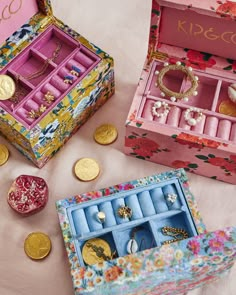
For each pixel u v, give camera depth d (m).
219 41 0.68
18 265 0.68
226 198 0.73
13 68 0.73
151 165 0.75
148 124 0.67
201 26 0.66
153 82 0.72
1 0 0.67
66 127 0.73
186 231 0.65
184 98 0.70
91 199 0.65
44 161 0.74
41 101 0.70
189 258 0.53
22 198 0.69
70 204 0.65
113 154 0.76
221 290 0.67
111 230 0.64
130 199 0.66
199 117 0.68
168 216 0.66
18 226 0.71
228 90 0.70
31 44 0.73
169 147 0.69
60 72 0.72
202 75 0.71
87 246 0.64
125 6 0.88
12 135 0.70
